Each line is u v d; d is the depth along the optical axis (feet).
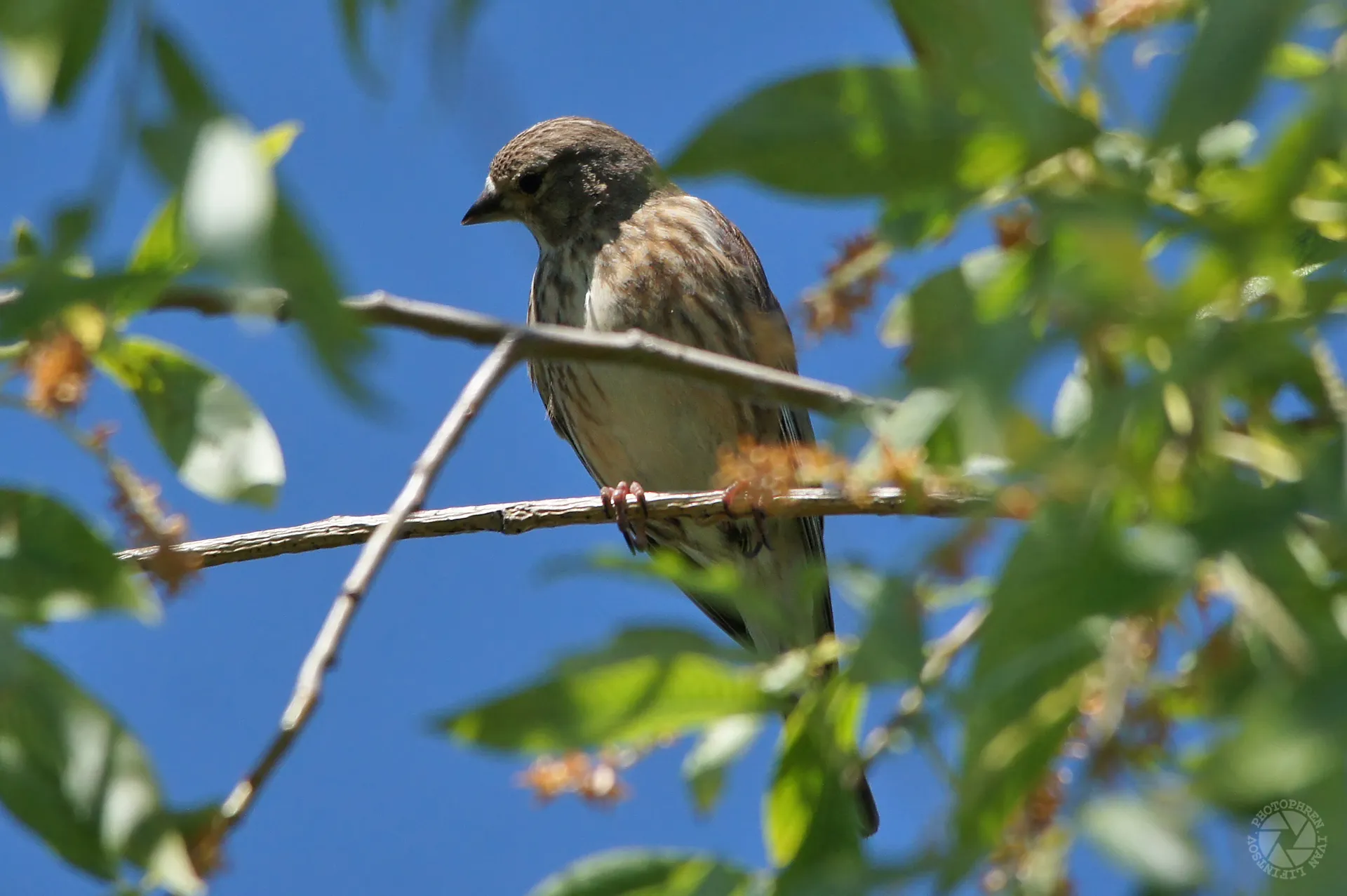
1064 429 14.93
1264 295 14.48
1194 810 11.19
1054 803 12.75
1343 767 9.81
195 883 13.00
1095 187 12.59
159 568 17.19
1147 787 11.66
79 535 14.11
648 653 13.94
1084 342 12.30
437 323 19.12
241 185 10.84
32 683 13.47
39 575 14.02
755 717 14.28
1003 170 12.58
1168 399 12.35
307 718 14.98
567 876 14.14
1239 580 12.35
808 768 14.47
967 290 13.84
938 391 12.20
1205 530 11.87
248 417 19.52
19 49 12.17
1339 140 11.16
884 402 14.03
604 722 13.85
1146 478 12.14
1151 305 11.57
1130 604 11.78
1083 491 11.96
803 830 14.23
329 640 15.81
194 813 13.60
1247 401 14.76
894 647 13.03
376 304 18.95
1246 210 11.52
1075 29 13.44
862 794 24.25
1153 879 10.93
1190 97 10.25
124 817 13.17
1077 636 12.57
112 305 16.47
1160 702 13.30
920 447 14.26
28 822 13.23
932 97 12.37
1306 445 13.07
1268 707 10.09
